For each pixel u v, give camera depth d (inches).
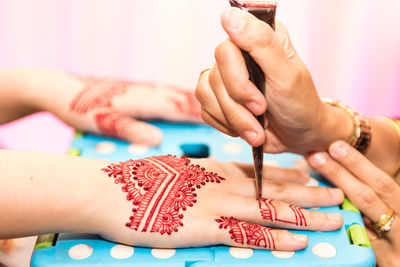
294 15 50.1
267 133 24.1
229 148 28.4
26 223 18.0
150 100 31.4
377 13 48.8
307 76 19.4
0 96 31.2
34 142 51.3
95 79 33.2
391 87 50.6
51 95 30.4
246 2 17.2
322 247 19.0
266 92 19.6
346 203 22.8
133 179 20.0
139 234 18.6
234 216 19.9
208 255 18.6
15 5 49.3
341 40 50.2
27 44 50.8
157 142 28.2
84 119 29.1
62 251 18.5
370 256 18.6
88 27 50.4
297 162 27.0
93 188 18.9
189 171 21.6
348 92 51.5
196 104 32.0
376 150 25.9
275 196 21.8
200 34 50.9
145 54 51.6
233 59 17.6
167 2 49.7
